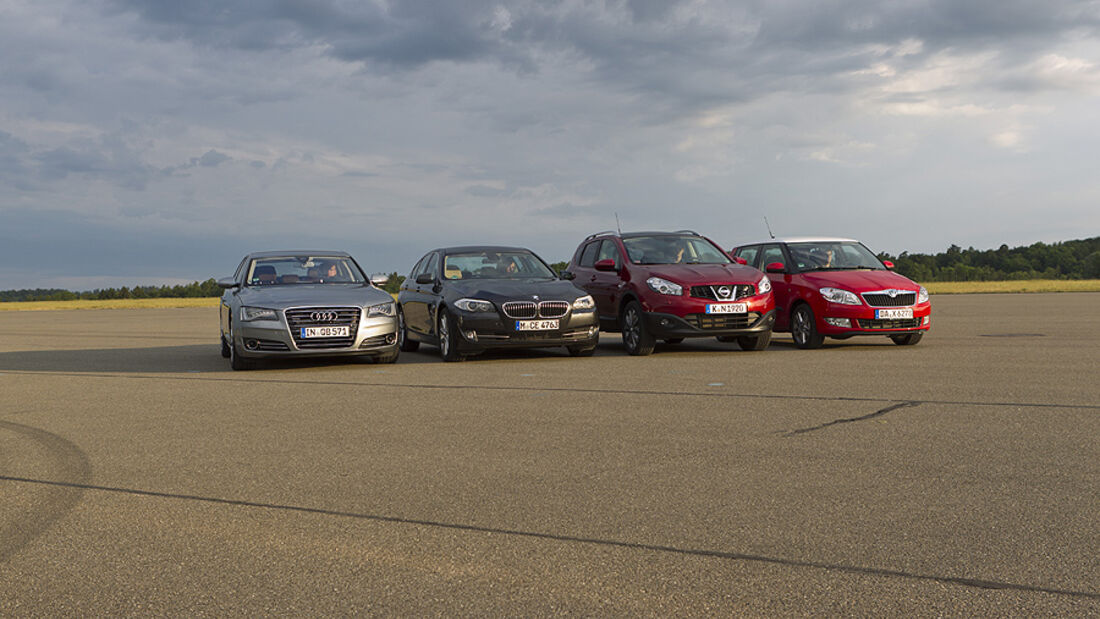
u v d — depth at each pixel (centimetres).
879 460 561
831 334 1355
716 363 1175
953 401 796
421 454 606
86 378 1150
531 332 1250
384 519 448
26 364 1388
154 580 365
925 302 1371
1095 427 660
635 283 1339
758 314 1312
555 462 573
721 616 318
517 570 369
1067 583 344
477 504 473
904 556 378
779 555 382
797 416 733
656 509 457
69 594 351
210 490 516
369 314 1212
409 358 1384
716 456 582
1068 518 427
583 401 845
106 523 450
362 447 635
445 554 391
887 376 991
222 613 328
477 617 320
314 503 482
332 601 339
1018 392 845
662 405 809
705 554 385
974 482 500
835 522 429
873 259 1496
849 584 347
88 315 4047
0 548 412
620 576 360
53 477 557
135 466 585
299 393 945
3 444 675
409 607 331
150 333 2328
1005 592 336
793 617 316
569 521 438
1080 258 12975
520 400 860
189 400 906
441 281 1363
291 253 1394
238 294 1270
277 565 381
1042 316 2194
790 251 1493
